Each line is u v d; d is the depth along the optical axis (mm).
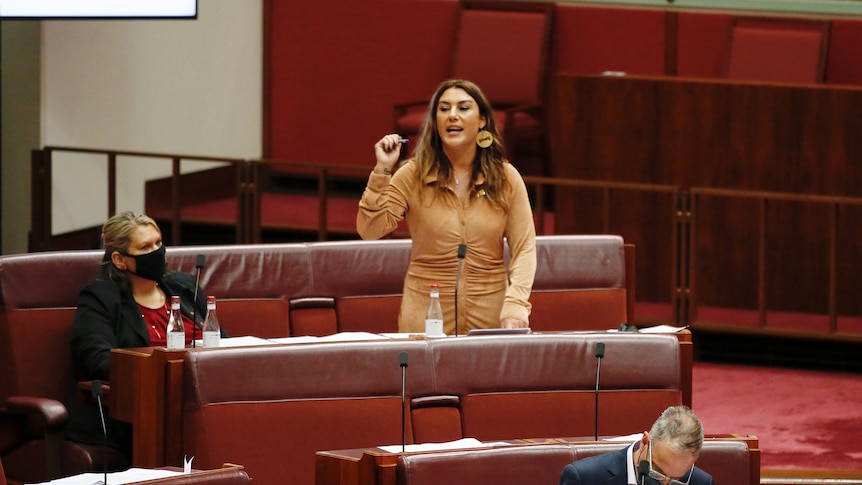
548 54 33438
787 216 27406
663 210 27641
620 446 14344
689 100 27750
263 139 36375
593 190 27922
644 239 27812
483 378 16578
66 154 29875
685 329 18062
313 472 16000
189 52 33406
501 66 33344
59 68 29875
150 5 27375
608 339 16953
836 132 27094
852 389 24500
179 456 15773
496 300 17719
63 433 16875
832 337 25812
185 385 15742
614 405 16875
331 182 35938
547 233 31375
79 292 18156
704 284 27875
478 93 17344
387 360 16312
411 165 17594
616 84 28094
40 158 28453
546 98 33781
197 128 33750
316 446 16016
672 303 26828
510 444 14383
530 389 16719
